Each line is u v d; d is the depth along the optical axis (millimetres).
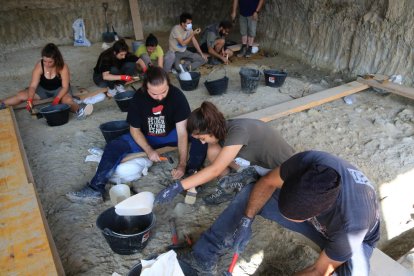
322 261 1531
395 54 4703
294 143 3547
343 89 4539
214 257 2049
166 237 2354
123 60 4855
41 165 3146
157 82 2375
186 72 4852
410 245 2426
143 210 2121
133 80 4848
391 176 3043
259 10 6477
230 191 2500
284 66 5918
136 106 2676
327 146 3488
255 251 2287
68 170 3076
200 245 2049
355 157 3301
